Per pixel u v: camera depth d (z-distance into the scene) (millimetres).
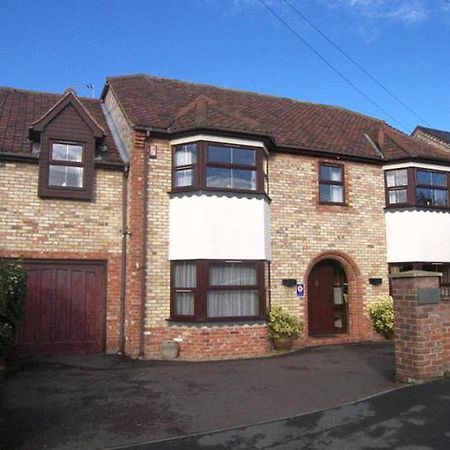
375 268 14555
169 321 11641
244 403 7152
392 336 14164
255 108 16031
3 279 7449
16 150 11469
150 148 12016
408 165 14719
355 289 14281
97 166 12141
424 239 14516
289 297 13117
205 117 12102
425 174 15023
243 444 5551
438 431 5719
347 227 14273
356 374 8977
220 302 11766
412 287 7875
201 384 8422
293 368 9820
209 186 11914
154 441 5652
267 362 10695
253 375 9156
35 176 11570
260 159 12469
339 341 13734
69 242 11688
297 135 14438
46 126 11648
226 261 11773
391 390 7406
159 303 11680
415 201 14609
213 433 5895
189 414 6652
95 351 11727
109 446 5504
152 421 6367
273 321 12281
